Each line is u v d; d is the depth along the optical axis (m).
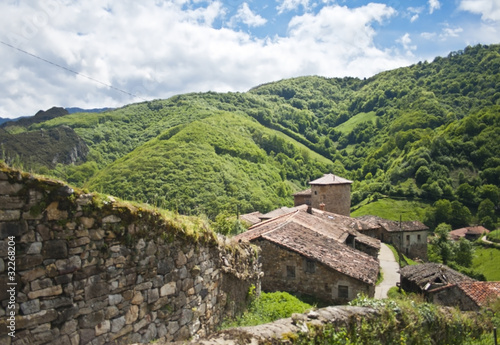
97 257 4.65
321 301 13.95
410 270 25.38
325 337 5.71
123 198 5.94
